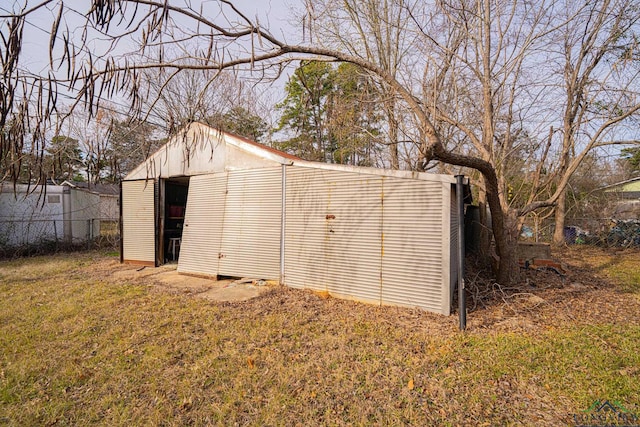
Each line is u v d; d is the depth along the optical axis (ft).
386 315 14.57
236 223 21.68
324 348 11.31
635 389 8.68
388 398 8.45
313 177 18.70
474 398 8.39
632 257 32.96
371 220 16.60
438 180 14.83
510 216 20.17
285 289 18.81
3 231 33.35
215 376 9.48
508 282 19.44
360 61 11.30
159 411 7.92
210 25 8.71
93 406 8.16
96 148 11.08
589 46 20.25
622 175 56.75
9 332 12.69
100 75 8.45
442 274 14.65
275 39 9.87
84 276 23.29
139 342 11.78
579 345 11.42
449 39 20.79
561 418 7.61
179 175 25.20
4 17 6.81
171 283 21.11
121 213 28.40
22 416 7.72
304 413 7.89
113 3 7.06
